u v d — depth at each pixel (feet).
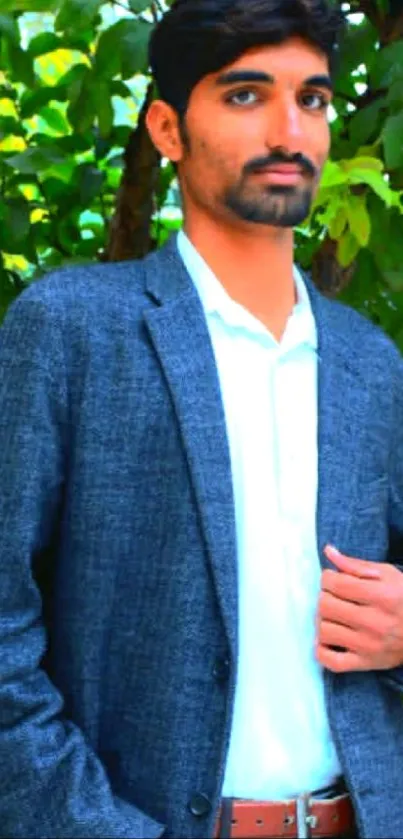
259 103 4.68
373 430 4.97
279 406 4.75
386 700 4.89
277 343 4.83
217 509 4.44
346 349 5.04
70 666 4.56
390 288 6.64
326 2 4.73
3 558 4.49
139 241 7.32
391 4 6.47
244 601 4.55
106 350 4.57
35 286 4.69
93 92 6.46
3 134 7.09
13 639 4.46
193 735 4.41
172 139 4.96
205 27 4.61
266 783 4.52
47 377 4.51
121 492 4.48
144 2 5.95
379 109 6.24
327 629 4.64
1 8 5.87
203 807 4.38
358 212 5.46
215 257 4.85
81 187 7.19
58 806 4.33
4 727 4.42
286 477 4.68
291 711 4.59
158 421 4.51
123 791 4.49
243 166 4.64
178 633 4.41
